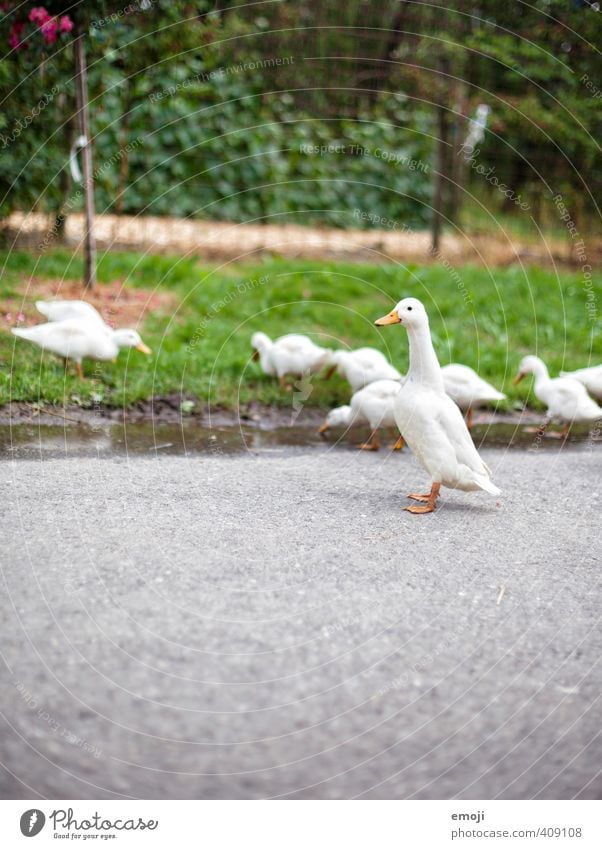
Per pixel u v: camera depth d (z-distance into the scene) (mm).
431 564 2471
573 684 2068
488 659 2121
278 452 3357
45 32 4012
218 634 2137
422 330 2783
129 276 4711
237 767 1861
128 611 2193
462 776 1867
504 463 3330
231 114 6527
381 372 3625
